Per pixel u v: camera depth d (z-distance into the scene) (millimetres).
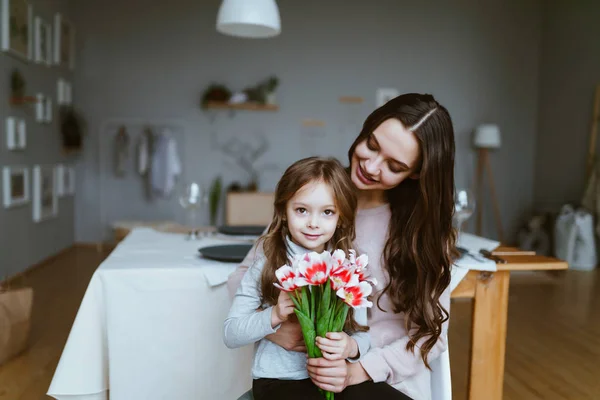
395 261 1214
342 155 6781
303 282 977
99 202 6488
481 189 7012
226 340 1100
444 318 1213
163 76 6457
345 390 1089
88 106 6398
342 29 6695
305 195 1062
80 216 6477
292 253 1112
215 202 6508
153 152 6320
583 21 6043
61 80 5824
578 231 5523
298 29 6629
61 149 5902
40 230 5266
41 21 5148
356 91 6750
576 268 5547
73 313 3637
